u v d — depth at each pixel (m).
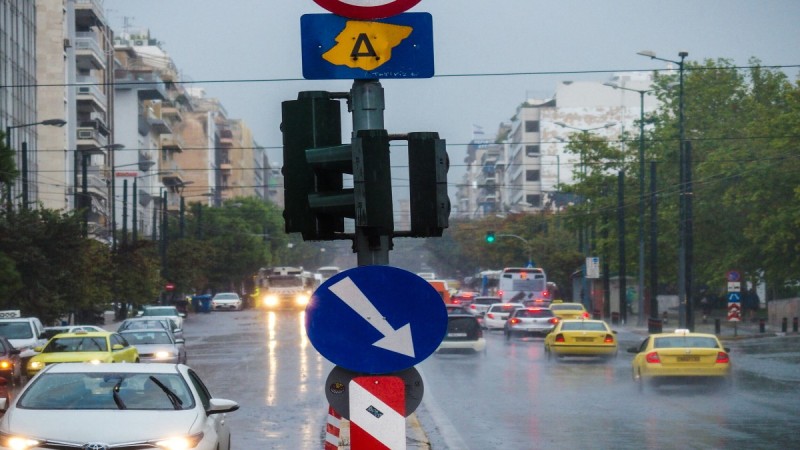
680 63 82.38
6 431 15.73
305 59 11.11
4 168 70.81
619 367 55.38
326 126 10.84
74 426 15.84
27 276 74.88
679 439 27.33
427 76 11.20
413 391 10.45
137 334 53.81
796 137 82.88
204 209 187.88
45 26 128.12
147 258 109.75
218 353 67.38
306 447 26.27
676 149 104.19
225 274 180.12
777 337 80.31
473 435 28.34
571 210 123.56
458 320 63.50
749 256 92.44
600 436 28.06
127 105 176.75
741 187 87.69
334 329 10.36
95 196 142.12
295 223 10.77
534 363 58.25
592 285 129.50
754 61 107.44
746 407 35.88
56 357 42.47
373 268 10.40
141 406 16.81
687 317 83.19
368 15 11.10
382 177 10.39
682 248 82.31
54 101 128.38
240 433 29.02
